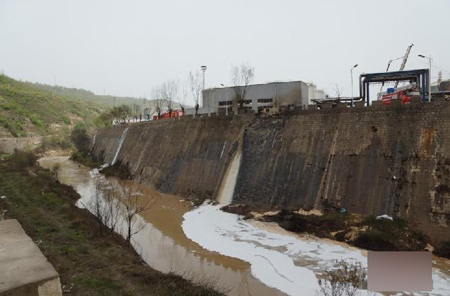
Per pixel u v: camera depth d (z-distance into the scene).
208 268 24.80
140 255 26.58
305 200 34.75
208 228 33.44
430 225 26.44
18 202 36.56
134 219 37.16
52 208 34.47
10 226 15.73
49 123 136.62
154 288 18.33
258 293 20.84
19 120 122.19
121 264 21.75
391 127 32.62
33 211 33.19
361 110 35.41
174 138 58.34
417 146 30.11
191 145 52.91
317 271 23.19
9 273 10.93
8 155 84.50
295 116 41.19
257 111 48.62
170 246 29.30
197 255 27.31
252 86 60.62
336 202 32.50
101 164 82.12
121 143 79.31
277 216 33.94
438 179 27.66
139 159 65.25
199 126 54.12
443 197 26.75
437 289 19.98
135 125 77.75
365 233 27.14
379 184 30.78
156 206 42.66
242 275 23.48
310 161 36.75
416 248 25.30
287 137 40.53
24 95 149.38
